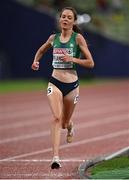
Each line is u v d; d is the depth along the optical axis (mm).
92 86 70688
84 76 77500
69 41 17672
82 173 17188
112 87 69250
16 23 74125
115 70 82688
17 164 19625
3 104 46750
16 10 74062
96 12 86750
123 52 84188
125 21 91375
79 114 38781
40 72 74562
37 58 18469
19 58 74312
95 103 47906
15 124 33062
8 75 73750
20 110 41750
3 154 22047
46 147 23969
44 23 73688
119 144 24766
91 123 33406
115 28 88812
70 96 18016
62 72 17844
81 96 55844
